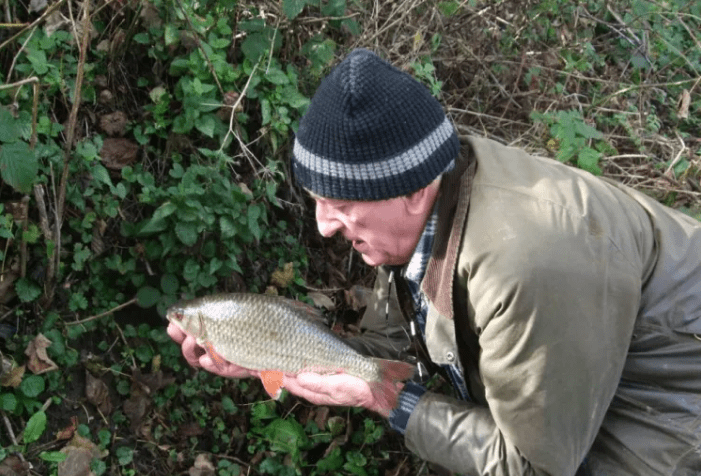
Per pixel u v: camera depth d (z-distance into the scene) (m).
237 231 1.41
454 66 1.97
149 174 1.41
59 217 1.28
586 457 1.13
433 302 1.03
